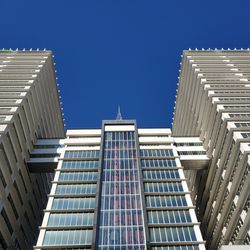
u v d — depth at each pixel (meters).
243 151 65.12
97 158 79.06
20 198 75.56
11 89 85.31
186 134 103.06
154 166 76.44
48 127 100.62
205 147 83.94
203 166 82.69
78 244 56.88
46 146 85.94
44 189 92.06
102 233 57.91
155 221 61.41
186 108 104.06
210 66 100.81
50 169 82.25
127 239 56.75
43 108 96.69
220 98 83.50
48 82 104.44
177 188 70.06
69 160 79.19
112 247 55.19
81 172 75.31
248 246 44.91
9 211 68.06
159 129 89.88
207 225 79.50
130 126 89.06
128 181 70.62
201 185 85.50
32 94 87.81
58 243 57.50
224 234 69.19
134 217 61.47
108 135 86.00
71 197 68.25
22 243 73.38
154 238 57.50
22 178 77.69
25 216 77.31
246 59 106.44
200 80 92.69
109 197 66.12
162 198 67.38
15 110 77.31
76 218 63.09
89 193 68.88
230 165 69.31
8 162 70.81
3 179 67.75
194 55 109.25
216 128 79.00
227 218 69.12
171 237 57.81
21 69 97.81
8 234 65.81
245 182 62.38
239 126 72.81
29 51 111.88
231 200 67.38
